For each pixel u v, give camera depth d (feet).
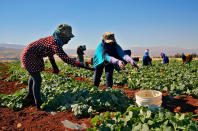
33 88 12.75
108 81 15.61
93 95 13.61
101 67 15.71
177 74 32.12
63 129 10.15
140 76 28.86
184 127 8.46
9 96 15.11
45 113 12.42
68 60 12.12
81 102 12.34
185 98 16.79
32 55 12.17
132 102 14.05
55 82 20.89
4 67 52.95
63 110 12.84
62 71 38.47
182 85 18.99
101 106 12.93
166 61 59.26
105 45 14.89
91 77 30.19
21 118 11.79
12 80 26.55
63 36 12.21
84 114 11.86
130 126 9.28
